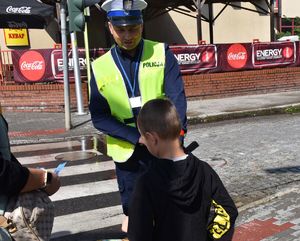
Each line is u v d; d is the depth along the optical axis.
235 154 7.07
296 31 30.73
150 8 18.73
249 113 11.31
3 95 12.59
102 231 4.41
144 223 2.01
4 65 12.71
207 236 2.10
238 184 5.51
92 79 3.19
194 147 2.33
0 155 2.26
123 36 3.02
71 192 5.59
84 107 12.27
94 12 18.59
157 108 2.11
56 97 12.23
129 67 3.12
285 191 5.21
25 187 2.32
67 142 8.75
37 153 7.87
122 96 3.12
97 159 7.26
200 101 13.45
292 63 15.56
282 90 15.38
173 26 21.50
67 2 9.39
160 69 3.15
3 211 2.31
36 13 12.47
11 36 16.28
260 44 14.80
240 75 14.42
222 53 14.14
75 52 11.20
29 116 11.71
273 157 6.77
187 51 13.48
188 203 2.01
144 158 3.11
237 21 23.38
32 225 2.35
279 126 9.50
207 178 2.10
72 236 4.30
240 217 4.50
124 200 3.30
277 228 4.18
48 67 12.29
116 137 3.13
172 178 2.01
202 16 20.25
